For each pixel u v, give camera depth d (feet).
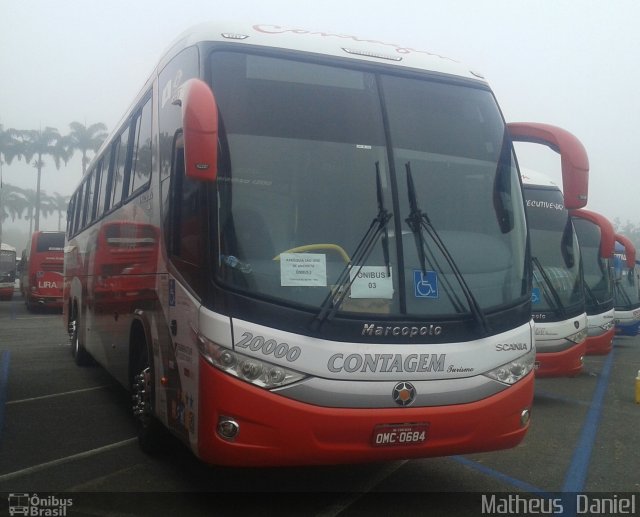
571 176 18.01
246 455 14.39
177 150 17.53
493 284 16.80
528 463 21.15
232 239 14.98
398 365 15.15
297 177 15.85
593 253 41.88
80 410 27.35
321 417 14.52
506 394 16.38
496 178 17.97
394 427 14.99
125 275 23.79
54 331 61.57
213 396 14.51
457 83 18.45
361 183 16.24
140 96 23.81
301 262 15.16
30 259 85.30
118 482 18.51
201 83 14.64
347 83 17.11
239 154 15.58
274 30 17.66
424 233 16.31
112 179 28.04
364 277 15.40
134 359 22.57
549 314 30.58
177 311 16.80
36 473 19.25
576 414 29.27
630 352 57.52
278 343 14.51
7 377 35.14
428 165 17.06
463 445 15.83
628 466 20.99
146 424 20.66
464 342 15.97
